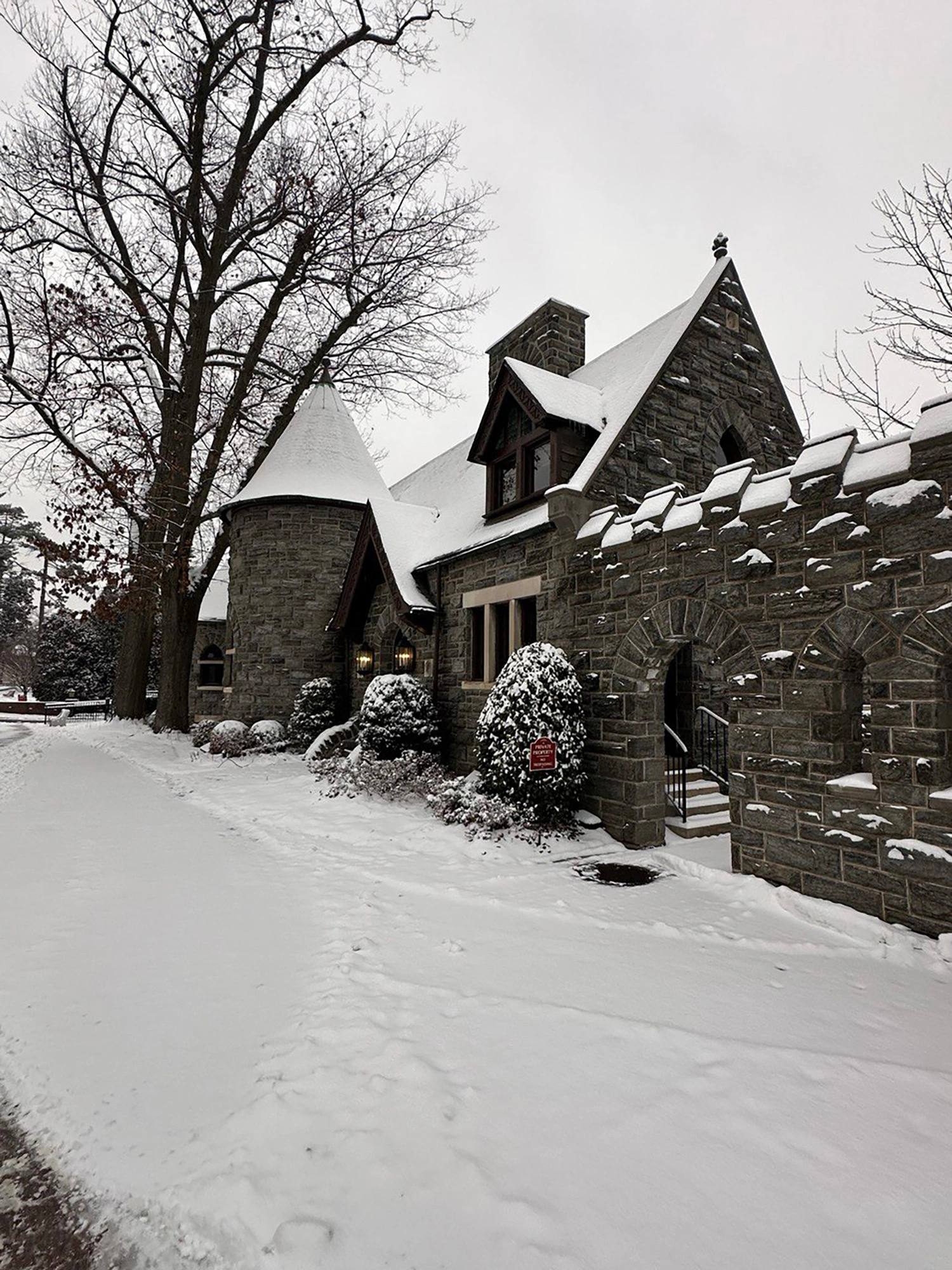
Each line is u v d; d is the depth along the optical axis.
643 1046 3.33
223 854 7.11
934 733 4.82
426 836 7.77
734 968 4.36
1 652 58.34
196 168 17.48
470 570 11.34
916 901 4.85
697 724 10.31
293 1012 3.66
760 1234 2.17
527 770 7.88
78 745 18.11
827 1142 2.64
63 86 16.55
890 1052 3.34
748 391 10.84
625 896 5.87
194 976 4.10
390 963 4.30
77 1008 3.68
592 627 8.34
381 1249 2.08
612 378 11.26
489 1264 2.03
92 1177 2.45
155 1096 2.90
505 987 4.00
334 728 14.40
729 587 6.46
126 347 18.39
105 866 6.50
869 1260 2.08
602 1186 2.37
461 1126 2.68
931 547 4.86
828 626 5.55
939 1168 2.51
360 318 20.66
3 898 5.52
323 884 6.09
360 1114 2.73
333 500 17.62
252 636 17.62
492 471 11.53
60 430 15.48
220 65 17.72
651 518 7.40
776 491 6.08
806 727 5.70
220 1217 2.22
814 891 5.55
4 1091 2.97
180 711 19.56
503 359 10.56
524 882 6.21
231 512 19.03
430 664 12.44
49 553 16.34
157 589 19.38
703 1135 2.67
